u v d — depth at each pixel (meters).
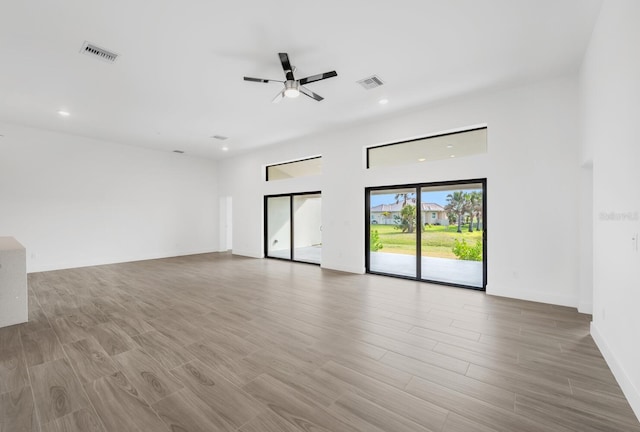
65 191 6.36
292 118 5.29
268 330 3.04
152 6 2.44
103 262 6.95
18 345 2.70
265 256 8.15
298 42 2.98
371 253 5.88
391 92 4.18
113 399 1.91
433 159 4.93
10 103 4.54
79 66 3.41
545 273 3.86
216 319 3.36
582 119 3.38
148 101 4.48
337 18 2.62
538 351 2.55
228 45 3.03
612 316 2.24
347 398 1.92
